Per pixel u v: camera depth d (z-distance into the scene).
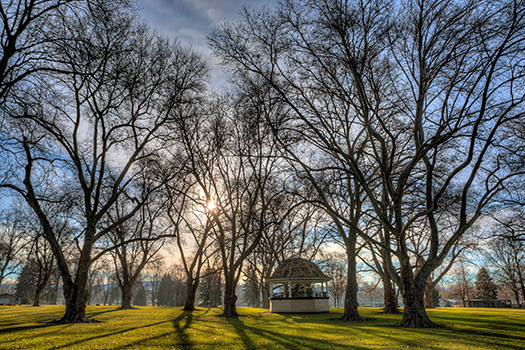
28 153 18.64
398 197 18.48
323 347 11.33
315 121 21.17
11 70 13.91
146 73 21.44
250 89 20.95
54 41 13.82
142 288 107.44
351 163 19.70
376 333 15.04
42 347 10.47
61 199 22.80
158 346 11.21
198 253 33.47
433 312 31.38
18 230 43.53
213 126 25.00
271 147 22.77
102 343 11.45
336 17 16.19
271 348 11.27
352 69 16.73
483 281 67.38
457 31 15.72
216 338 13.39
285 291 35.53
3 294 84.00
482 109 14.22
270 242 35.50
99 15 14.38
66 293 19.12
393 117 22.78
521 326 17.52
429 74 17.03
